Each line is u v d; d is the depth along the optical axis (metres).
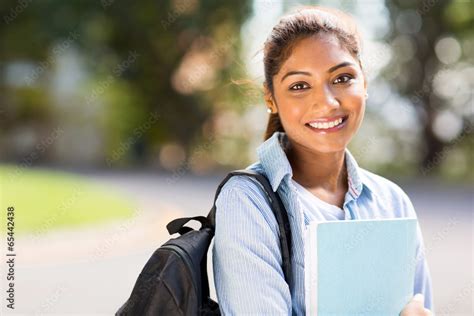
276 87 1.59
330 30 1.55
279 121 1.73
